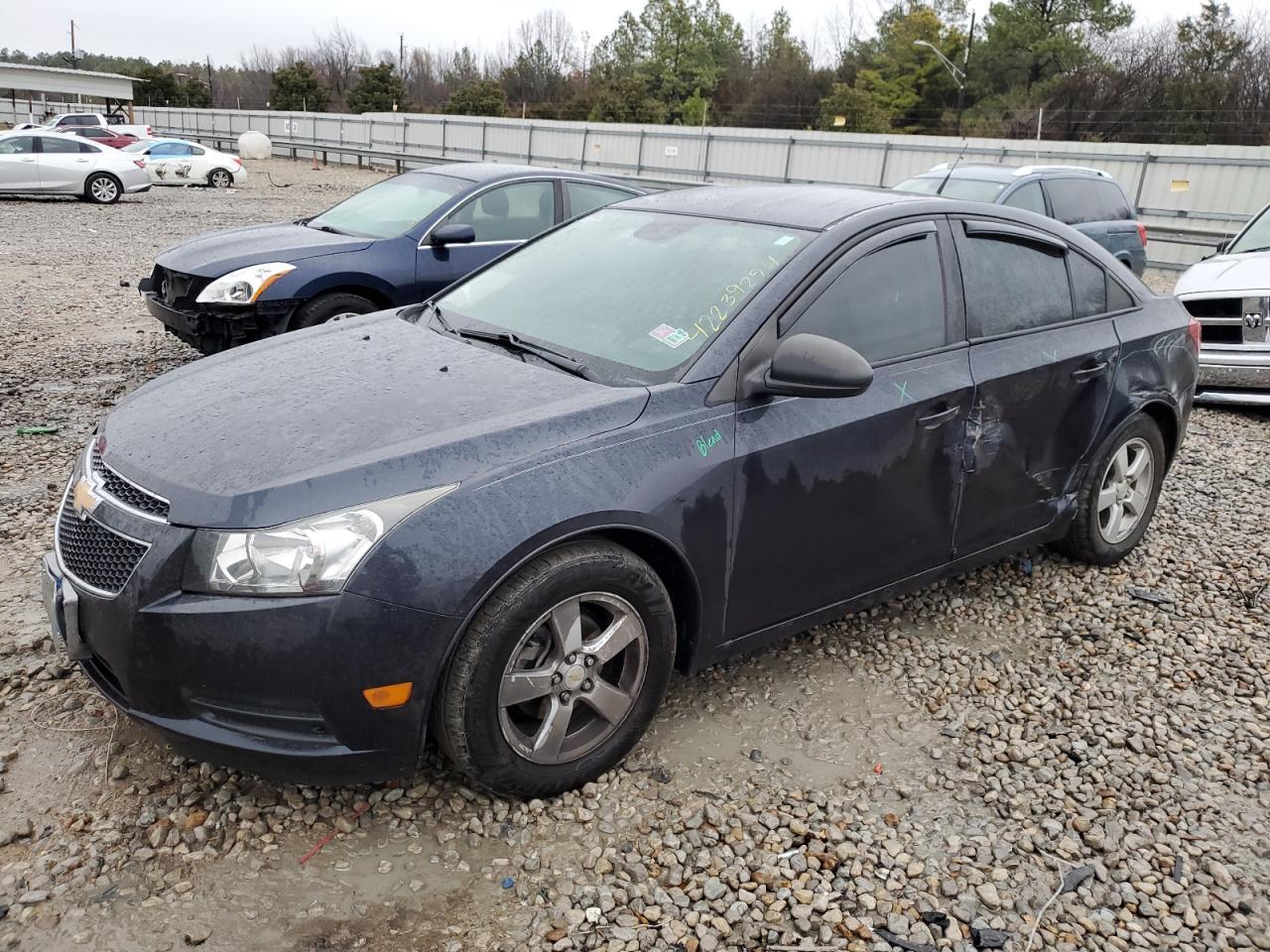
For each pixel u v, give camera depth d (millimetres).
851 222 3557
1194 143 50969
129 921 2488
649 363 3236
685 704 3555
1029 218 4234
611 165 32250
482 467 2717
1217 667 3979
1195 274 8648
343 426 2859
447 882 2680
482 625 2670
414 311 4172
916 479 3619
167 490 2676
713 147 29328
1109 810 3092
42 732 3203
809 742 3381
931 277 3725
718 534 3102
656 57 81375
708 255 3600
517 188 8117
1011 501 4066
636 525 2885
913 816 3035
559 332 3527
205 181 28562
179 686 2582
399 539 2561
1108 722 3572
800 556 3365
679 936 2533
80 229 17250
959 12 65000
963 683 3791
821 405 3328
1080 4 59688
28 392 7172
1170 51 55219
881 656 3955
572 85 85750
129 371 7930
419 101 94438
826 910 2643
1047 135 53781
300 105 71562
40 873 2623
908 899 2699
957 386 3670
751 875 2756
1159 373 4590
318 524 2539
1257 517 5633
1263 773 3318
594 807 2980
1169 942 2602
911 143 25469
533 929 2535
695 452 3021
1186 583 4719
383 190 8500
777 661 3879
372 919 2541
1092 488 4469
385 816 2908
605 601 2904
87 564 2770
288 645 2506
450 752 2766
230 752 2602
